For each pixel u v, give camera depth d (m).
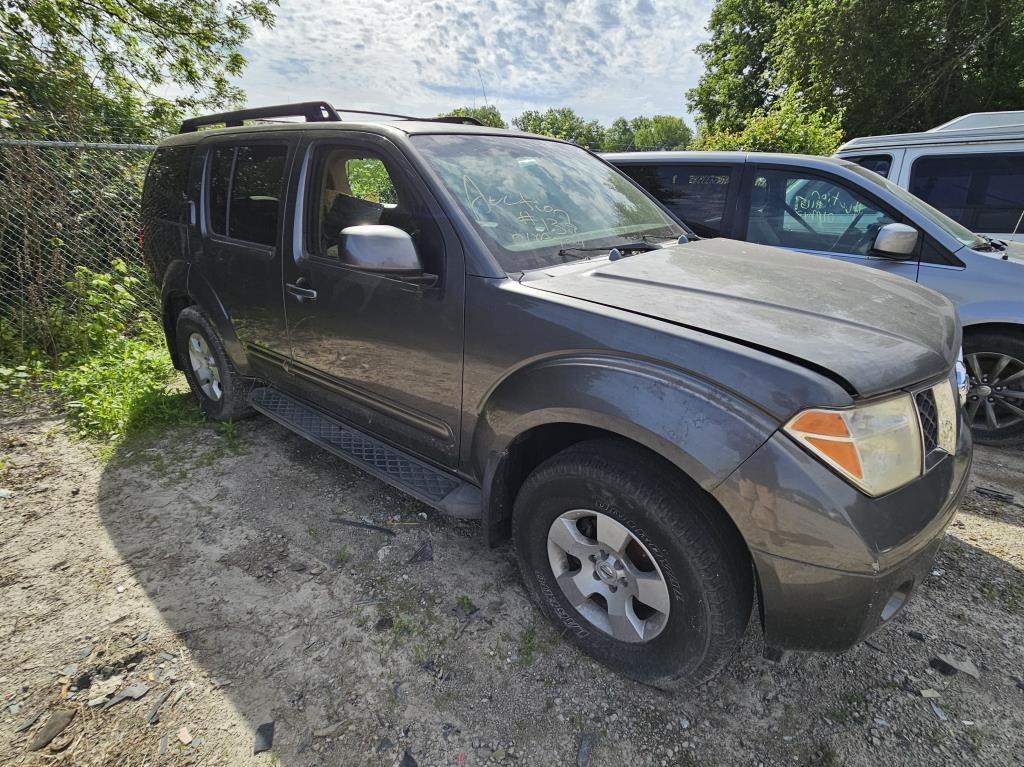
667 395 1.63
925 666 2.05
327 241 2.69
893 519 1.51
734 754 1.76
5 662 2.04
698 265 2.31
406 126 2.49
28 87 6.93
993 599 2.37
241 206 3.13
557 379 1.85
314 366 2.85
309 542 2.71
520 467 2.23
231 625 2.22
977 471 3.45
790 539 1.50
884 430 1.51
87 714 1.85
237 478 3.25
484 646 2.14
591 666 2.05
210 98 10.48
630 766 1.72
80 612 2.28
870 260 3.79
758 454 1.51
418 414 2.42
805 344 1.61
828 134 9.45
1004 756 1.73
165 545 2.69
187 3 9.66
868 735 1.81
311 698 1.92
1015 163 4.91
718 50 25.58
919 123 17.62
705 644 1.71
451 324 2.16
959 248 3.54
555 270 2.17
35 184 5.03
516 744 1.78
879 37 16.47
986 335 3.58
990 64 16.67
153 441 3.67
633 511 1.76
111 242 5.57
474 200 2.27
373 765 1.71
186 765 1.70
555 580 2.11
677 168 4.59
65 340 5.02
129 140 7.68
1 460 3.42
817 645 1.61
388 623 2.24
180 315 3.78
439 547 2.68
